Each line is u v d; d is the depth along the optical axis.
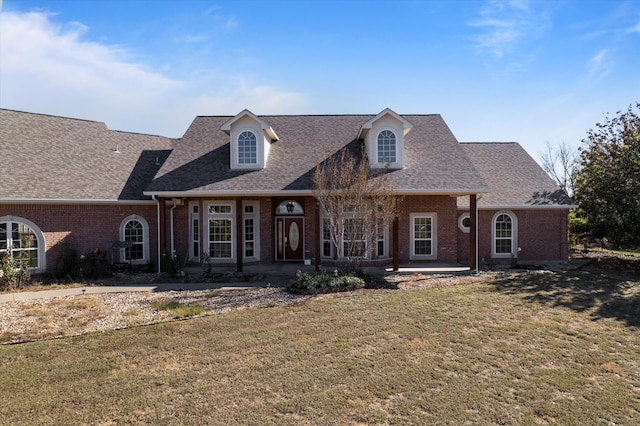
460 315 9.45
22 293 12.52
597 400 5.42
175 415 5.01
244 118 16.59
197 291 12.58
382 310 9.91
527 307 10.18
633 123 17.97
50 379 6.10
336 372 6.27
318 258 15.65
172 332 8.34
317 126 19.55
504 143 22.59
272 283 13.76
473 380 6.00
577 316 9.40
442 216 18.00
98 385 5.88
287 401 5.35
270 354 7.05
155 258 17.84
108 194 16.56
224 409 5.15
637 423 4.87
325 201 13.34
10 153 15.87
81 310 10.31
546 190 19.44
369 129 16.56
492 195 19.06
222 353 7.13
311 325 8.73
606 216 17.52
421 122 19.86
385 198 13.80
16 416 5.02
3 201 14.05
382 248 17.59
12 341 7.89
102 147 18.92
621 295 11.54
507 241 19.12
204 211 17.53
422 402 5.32
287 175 16.02
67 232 15.83
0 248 14.46
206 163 16.92
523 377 6.12
